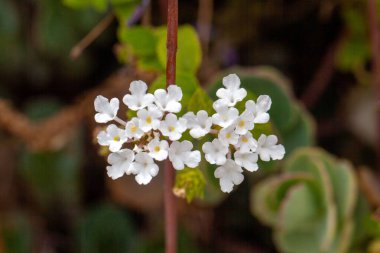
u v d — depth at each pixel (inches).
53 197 13.7
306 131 11.3
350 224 10.7
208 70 13.1
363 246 11.6
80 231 13.5
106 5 10.7
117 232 13.2
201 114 7.0
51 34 13.1
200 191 8.0
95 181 13.8
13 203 13.8
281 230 11.2
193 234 12.9
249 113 7.0
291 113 10.9
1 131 13.8
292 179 10.5
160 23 12.6
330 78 13.9
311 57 14.1
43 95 14.5
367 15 12.4
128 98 7.0
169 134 6.8
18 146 13.7
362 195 11.5
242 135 7.1
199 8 12.8
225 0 13.5
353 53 13.2
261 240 13.6
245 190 13.3
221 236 13.5
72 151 13.4
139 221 13.4
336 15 13.4
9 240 13.5
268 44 13.9
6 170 13.8
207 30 12.8
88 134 13.4
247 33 13.7
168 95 6.9
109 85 12.4
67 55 13.6
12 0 13.6
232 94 7.2
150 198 13.1
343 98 14.1
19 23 13.6
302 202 10.5
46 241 13.9
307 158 10.9
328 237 10.3
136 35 9.9
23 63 13.9
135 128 6.9
